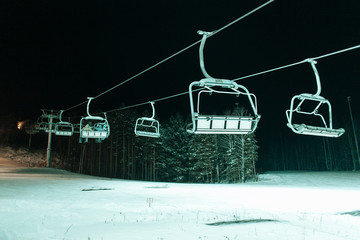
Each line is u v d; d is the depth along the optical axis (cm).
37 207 1227
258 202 1652
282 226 980
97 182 2959
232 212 1262
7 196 1518
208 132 686
